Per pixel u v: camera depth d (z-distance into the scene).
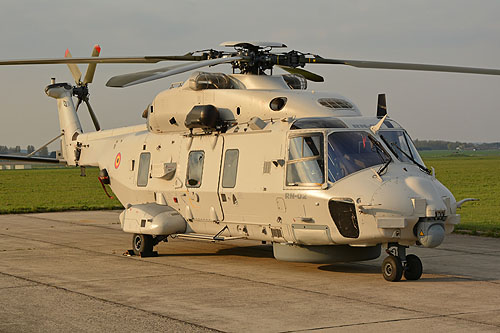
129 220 13.45
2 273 11.21
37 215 24.42
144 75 10.76
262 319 7.83
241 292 9.52
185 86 13.02
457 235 17.41
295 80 12.97
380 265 12.30
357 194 10.00
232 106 12.18
